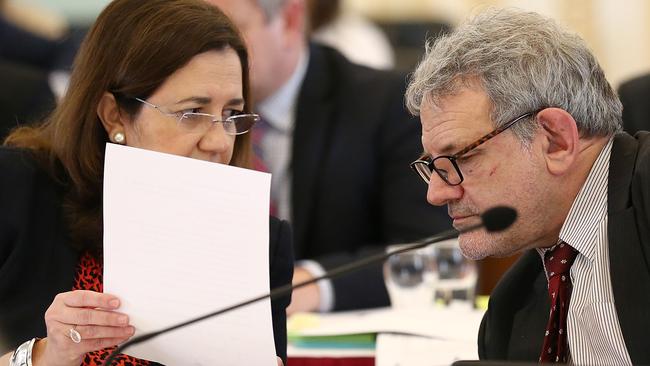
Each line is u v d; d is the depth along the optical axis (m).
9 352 6.04
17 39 14.03
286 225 6.48
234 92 6.28
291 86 10.28
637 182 5.28
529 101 5.33
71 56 13.36
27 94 11.91
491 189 5.41
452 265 8.46
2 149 6.61
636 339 5.13
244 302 4.97
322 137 10.24
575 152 5.35
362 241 10.23
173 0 6.36
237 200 5.37
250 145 6.68
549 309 5.85
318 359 7.11
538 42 5.42
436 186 5.52
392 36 16.50
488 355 6.01
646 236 5.18
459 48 5.47
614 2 17.25
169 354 5.57
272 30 9.88
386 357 6.67
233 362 5.54
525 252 6.06
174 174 5.41
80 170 6.43
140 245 5.46
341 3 12.70
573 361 5.43
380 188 10.23
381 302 8.61
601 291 5.33
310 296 8.51
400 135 10.20
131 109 6.27
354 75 10.55
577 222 5.42
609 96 5.52
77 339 5.48
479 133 5.38
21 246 6.30
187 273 5.44
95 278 6.32
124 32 6.30
